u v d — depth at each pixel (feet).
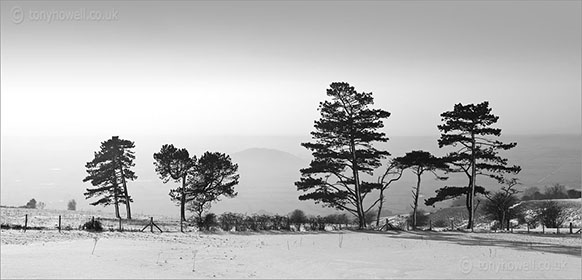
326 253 88.84
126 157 221.46
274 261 75.97
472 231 171.32
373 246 105.50
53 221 167.12
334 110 183.62
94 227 131.34
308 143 184.96
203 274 62.59
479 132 180.96
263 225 153.28
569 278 60.64
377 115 182.09
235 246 102.63
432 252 91.50
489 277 61.00
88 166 220.64
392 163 187.01
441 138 186.09
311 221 168.96
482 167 182.70
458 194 185.37
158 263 71.87
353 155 183.01
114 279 57.00
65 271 61.16
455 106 183.42
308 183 179.42
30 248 86.17
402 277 60.95
